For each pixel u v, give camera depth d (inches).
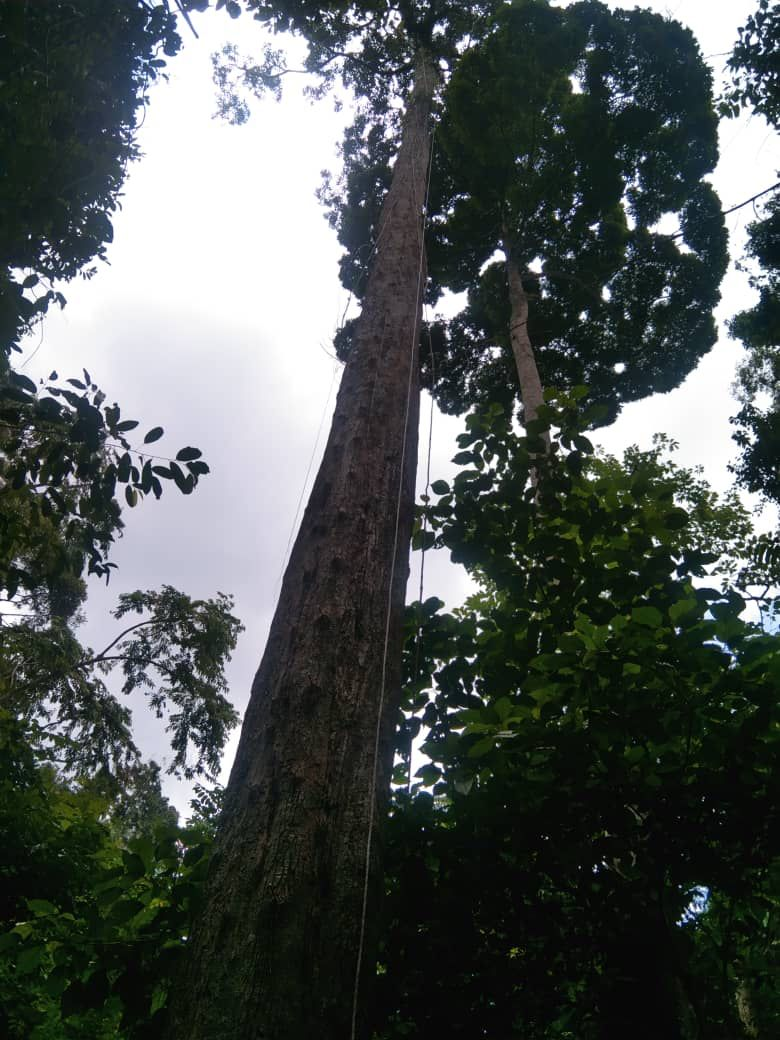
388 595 113.7
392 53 502.3
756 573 345.1
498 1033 109.5
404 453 140.1
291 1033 66.8
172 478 153.6
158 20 178.2
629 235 497.7
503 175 473.4
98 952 99.9
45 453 163.9
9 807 215.0
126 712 585.0
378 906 82.4
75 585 630.5
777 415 574.6
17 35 153.6
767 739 110.6
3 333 152.6
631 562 137.3
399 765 135.0
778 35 273.0
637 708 107.7
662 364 523.5
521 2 443.2
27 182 155.6
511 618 136.9
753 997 127.2
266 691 97.6
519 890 113.3
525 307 415.2
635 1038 109.1
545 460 155.8
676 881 113.6
